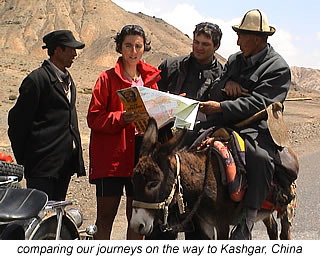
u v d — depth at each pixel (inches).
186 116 209.3
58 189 250.8
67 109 241.4
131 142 238.4
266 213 230.7
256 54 225.5
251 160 213.0
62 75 242.8
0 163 179.2
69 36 240.1
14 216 157.2
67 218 193.2
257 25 222.7
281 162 223.8
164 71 262.7
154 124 187.5
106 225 241.9
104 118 230.8
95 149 239.0
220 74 255.1
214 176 206.2
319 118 1207.6
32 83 230.8
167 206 184.5
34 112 234.4
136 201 181.6
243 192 211.6
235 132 218.8
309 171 527.5
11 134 237.1
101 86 235.9
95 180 241.3
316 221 340.2
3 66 2623.0
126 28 238.7
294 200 241.9
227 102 218.7
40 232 175.8
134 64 241.8
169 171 187.2
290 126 979.9
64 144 239.9
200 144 221.5
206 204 204.4
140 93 211.3
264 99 219.6
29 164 239.1
